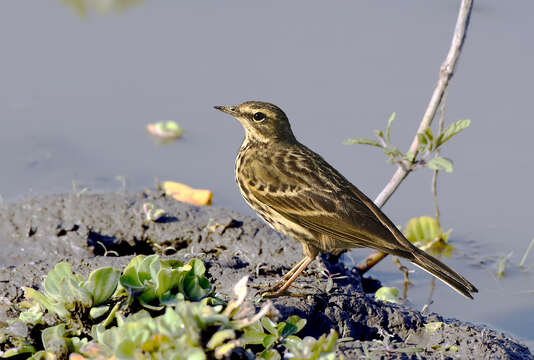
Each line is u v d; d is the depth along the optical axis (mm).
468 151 15117
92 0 20578
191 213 12734
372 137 15258
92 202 12820
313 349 8008
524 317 11062
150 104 16516
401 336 9711
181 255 11391
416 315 9898
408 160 12141
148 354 7648
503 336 9797
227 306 8562
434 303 11508
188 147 15297
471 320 11016
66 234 12164
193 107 16469
